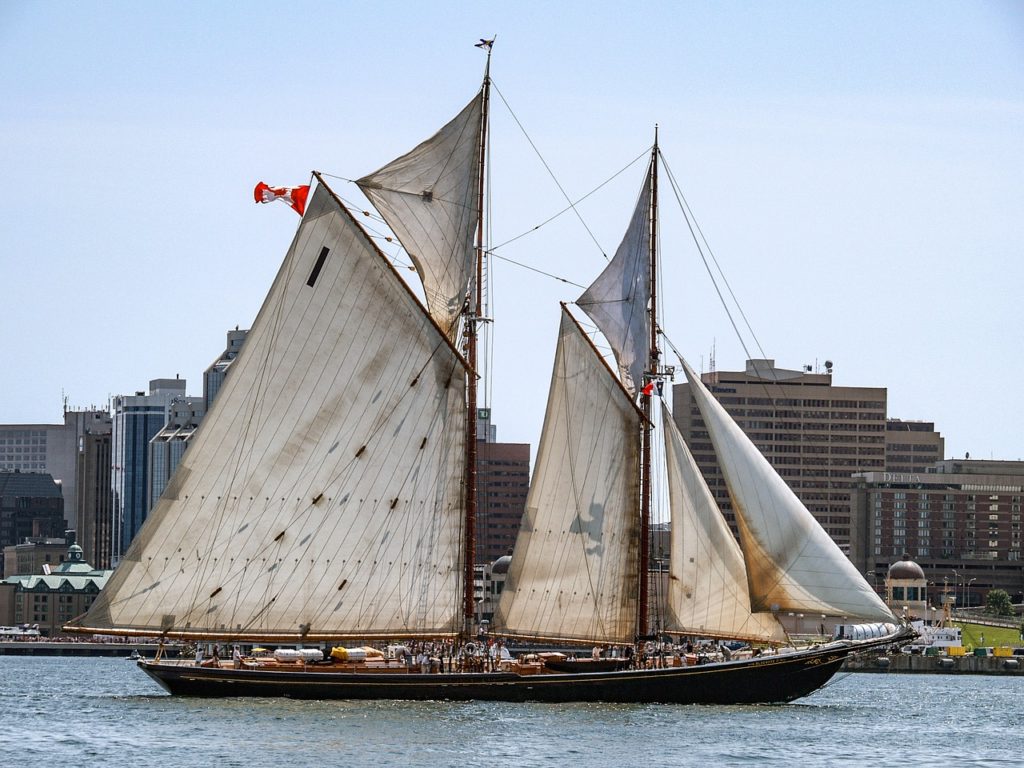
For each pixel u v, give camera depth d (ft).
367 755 651.66
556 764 644.27
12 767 622.13
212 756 646.74
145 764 629.51
